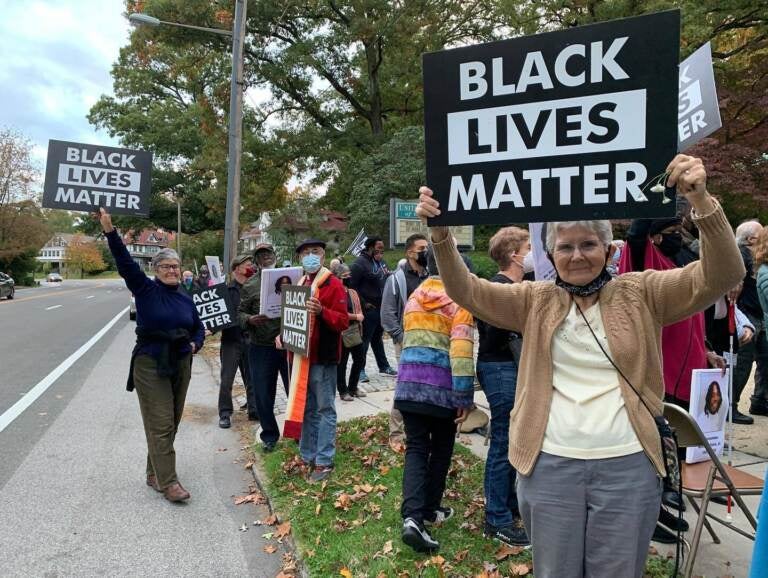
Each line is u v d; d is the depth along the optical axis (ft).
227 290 20.18
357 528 11.73
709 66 10.16
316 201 106.52
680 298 6.17
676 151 6.15
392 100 94.84
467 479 14.01
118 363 34.09
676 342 10.79
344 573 10.03
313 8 82.02
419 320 11.17
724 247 5.59
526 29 69.31
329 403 14.70
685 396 10.76
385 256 63.98
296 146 87.30
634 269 10.80
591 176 6.50
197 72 87.66
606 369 6.28
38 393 25.58
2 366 32.65
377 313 25.70
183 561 11.17
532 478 6.43
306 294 14.07
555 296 6.68
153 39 79.97
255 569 10.91
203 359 35.91
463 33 84.64
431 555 10.53
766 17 58.18
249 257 21.80
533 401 6.54
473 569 10.00
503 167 6.84
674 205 6.19
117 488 14.70
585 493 6.16
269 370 16.61
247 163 83.82
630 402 6.12
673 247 11.65
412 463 10.84
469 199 6.98
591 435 6.12
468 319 10.75
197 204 143.13
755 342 17.92
